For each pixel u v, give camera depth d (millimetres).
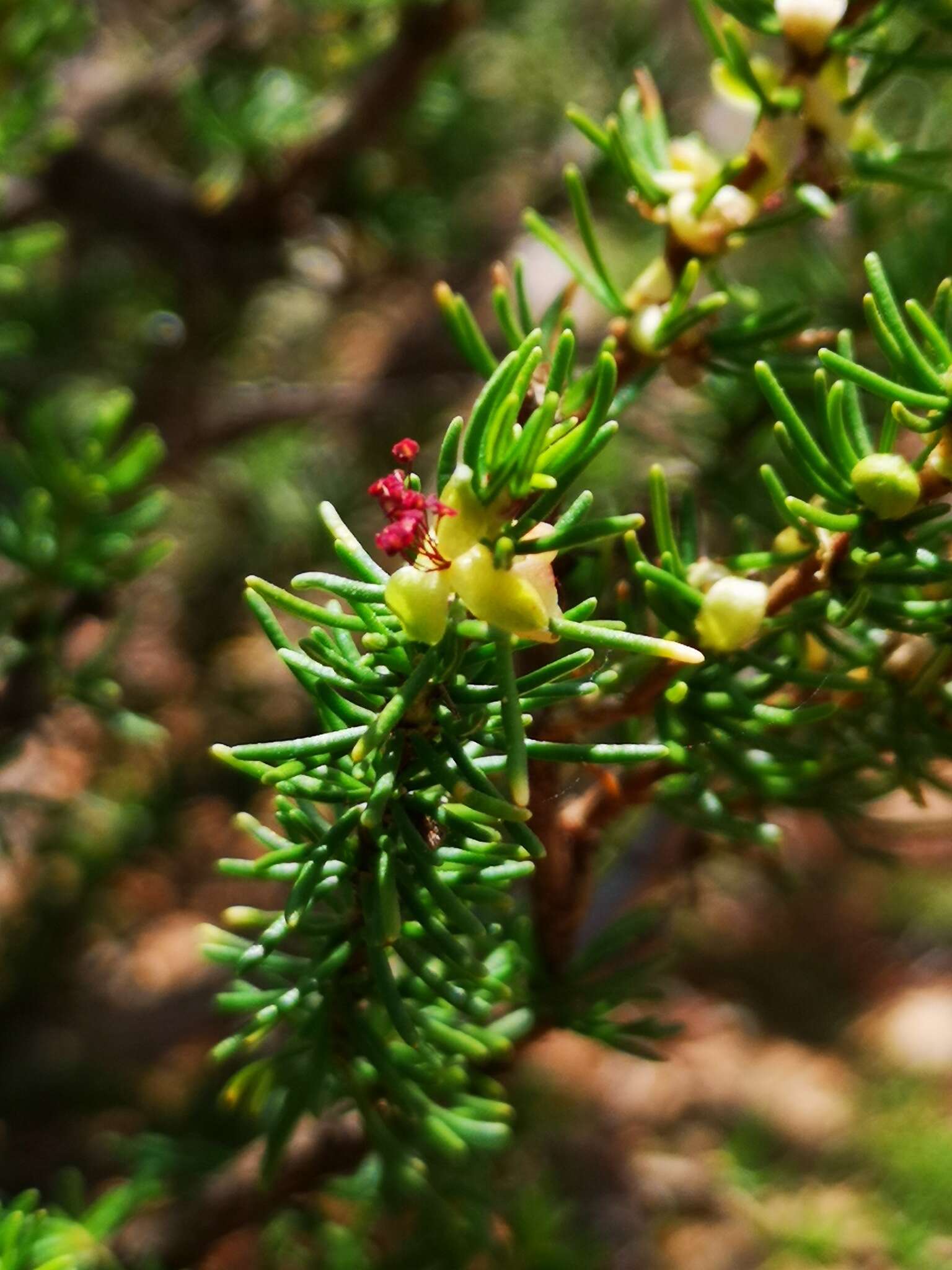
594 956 317
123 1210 351
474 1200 337
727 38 297
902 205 392
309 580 259
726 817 302
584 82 654
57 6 442
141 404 638
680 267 301
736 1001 1188
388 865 265
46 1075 773
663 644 258
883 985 1273
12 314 677
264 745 260
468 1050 291
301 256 607
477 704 264
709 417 378
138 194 571
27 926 764
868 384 267
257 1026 276
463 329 295
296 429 768
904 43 382
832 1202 724
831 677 287
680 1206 673
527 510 263
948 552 301
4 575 455
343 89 570
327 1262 395
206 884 970
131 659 767
